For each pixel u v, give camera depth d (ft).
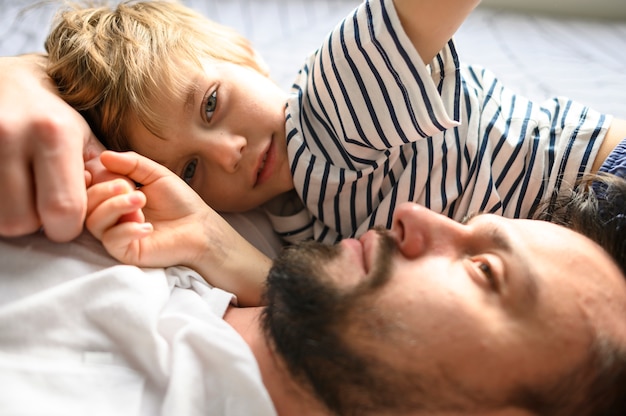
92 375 1.79
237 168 2.64
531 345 1.70
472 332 1.72
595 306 1.75
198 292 2.17
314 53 3.01
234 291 2.31
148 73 2.52
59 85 2.50
